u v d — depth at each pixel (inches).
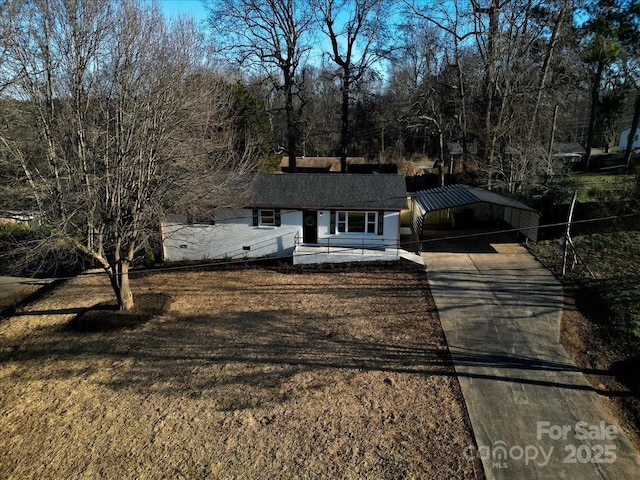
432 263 830.5
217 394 480.4
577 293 668.1
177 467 383.2
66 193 572.4
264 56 1434.5
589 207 876.6
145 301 733.9
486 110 1322.6
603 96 1492.4
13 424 450.6
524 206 840.3
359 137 2101.4
